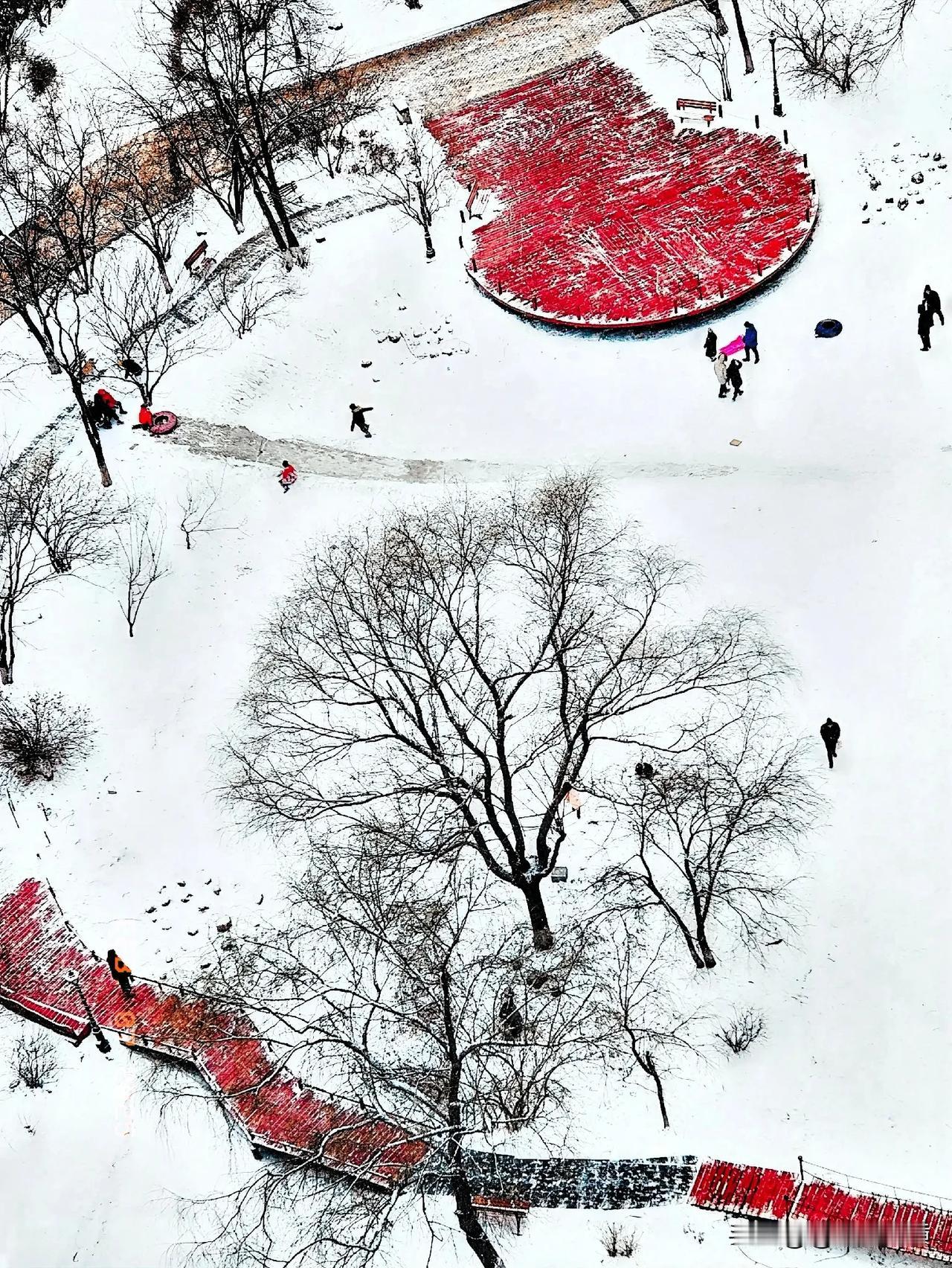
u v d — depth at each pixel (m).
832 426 57.22
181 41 71.69
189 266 68.56
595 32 77.12
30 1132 44.47
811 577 52.69
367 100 76.31
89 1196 43.12
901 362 58.47
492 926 46.09
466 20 79.94
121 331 65.75
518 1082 39.69
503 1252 40.72
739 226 64.94
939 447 55.50
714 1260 39.56
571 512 49.34
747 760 47.66
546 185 69.62
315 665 50.72
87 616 55.91
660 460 57.66
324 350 64.56
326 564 51.22
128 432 62.09
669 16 76.06
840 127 67.50
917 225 63.00
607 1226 40.72
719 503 55.47
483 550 48.84
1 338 67.62
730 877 45.34
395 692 46.59
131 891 49.03
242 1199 40.03
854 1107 41.88
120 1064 45.50
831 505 54.62
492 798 47.50
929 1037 42.69
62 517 57.03
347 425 61.97
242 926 47.56
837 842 46.41
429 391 62.62
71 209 64.06
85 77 77.81
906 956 44.09
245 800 47.62
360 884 42.81
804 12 72.06
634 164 69.38
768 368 59.72
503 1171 42.00
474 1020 41.03
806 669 50.31
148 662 54.47
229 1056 44.75
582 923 45.44
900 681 49.53
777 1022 43.53
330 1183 42.34
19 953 47.84
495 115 74.06
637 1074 43.25
